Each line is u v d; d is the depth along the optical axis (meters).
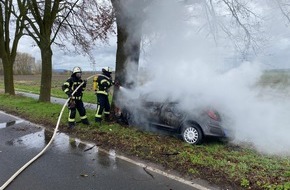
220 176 5.18
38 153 6.50
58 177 5.19
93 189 4.72
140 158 6.21
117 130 8.17
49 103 14.09
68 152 6.63
